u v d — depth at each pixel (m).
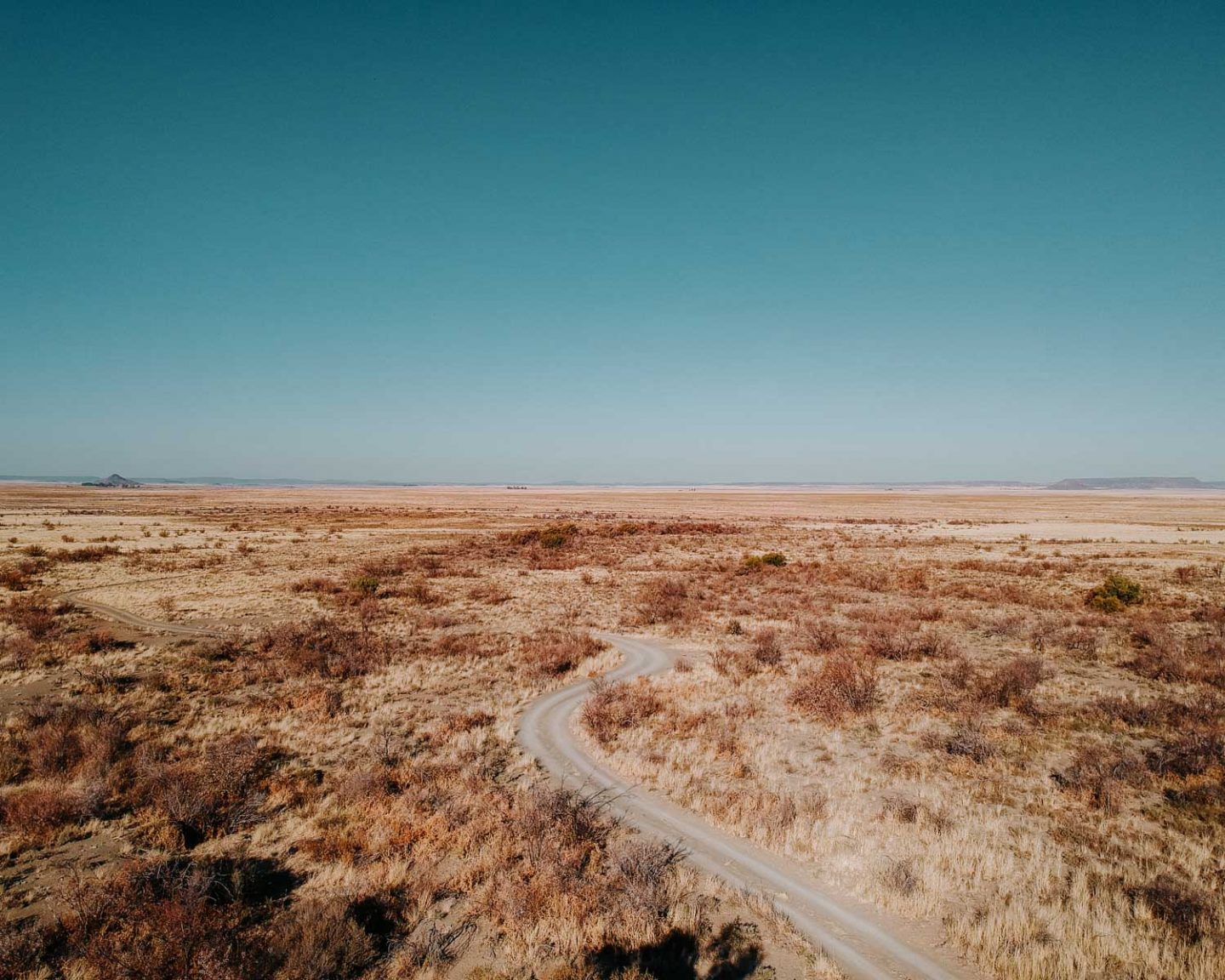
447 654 25.59
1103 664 23.61
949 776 14.30
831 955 8.62
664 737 16.94
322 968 8.08
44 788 13.10
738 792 13.62
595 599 39.47
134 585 40.66
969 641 27.47
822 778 14.38
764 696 20.27
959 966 8.44
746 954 8.66
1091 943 8.64
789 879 10.52
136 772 14.00
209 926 8.63
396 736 16.92
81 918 8.80
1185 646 24.94
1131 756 14.37
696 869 10.80
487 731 17.44
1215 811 12.30
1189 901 9.23
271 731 17.08
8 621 29.14
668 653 26.50
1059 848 11.19
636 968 8.32
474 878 10.44
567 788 13.95
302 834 11.89
